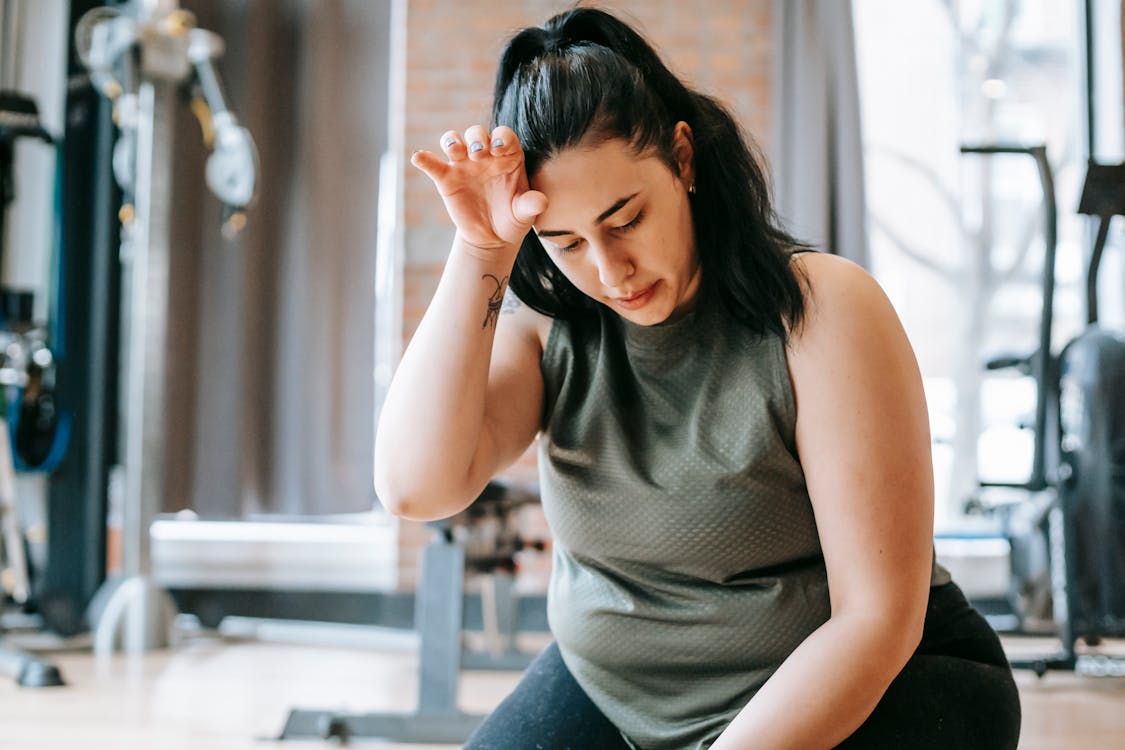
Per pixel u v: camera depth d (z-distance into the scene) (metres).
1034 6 4.56
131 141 3.90
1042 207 4.52
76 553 4.18
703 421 1.11
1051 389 3.42
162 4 3.96
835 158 4.24
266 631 4.08
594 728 1.23
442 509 1.15
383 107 4.20
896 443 1.04
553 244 1.05
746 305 1.07
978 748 1.06
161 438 3.82
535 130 1.00
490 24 4.33
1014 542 3.90
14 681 3.20
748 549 1.12
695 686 1.18
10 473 3.56
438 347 1.11
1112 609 3.30
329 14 4.16
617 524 1.15
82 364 4.23
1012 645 3.85
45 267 4.31
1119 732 2.63
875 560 1.03
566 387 1.19
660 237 1.02
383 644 3.89
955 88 4.55
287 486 4.11
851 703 1.00
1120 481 3.31
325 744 2.50
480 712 2.79
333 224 4.14
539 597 4.12
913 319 4.53
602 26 1.06
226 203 3.83
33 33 4.39
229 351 4.10
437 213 4.29
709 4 4.36
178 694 3.05
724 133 1.07
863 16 4.56
